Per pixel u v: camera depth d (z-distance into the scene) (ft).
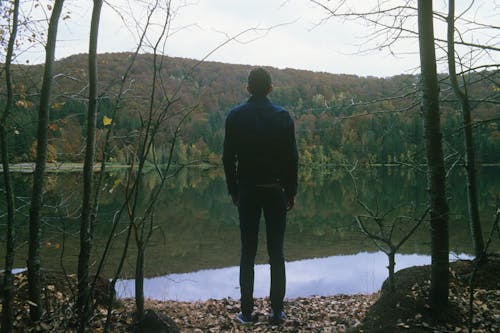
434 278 10.61
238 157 10.89
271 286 11.32
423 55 10.05
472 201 15.25
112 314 11.65
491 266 14.42
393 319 10.50
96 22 10.07
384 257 32.40
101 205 41.81
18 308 10.52
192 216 70.74
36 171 9.90
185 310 15.51
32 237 9.93
